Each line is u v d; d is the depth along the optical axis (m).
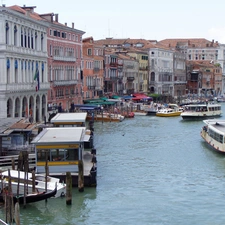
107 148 46.34
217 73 168.38
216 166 38.56
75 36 81.56
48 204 27.83
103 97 92.75
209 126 48.72
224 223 25.75
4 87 50.75
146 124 68.62
